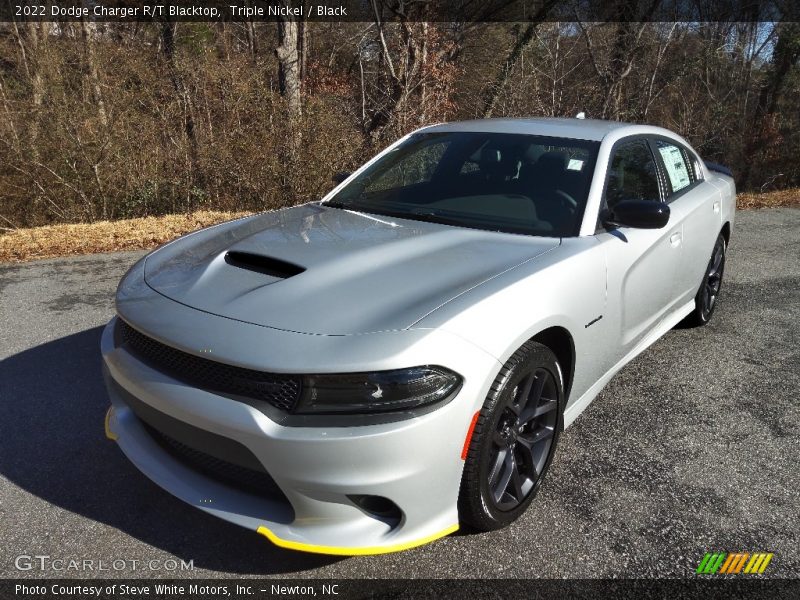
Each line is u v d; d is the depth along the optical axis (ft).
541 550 7.88
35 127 35.45
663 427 10.95
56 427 10.43
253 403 6.70
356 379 6.51
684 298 13.93
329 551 6.78
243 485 7.35
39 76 36.09
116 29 49.42
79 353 13.46
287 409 6.62
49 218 36.76
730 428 10.97
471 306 7.34
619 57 53.62
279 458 6.55
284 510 7.12
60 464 9.41
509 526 8.32
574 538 8.11
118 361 7.89
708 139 60.75
